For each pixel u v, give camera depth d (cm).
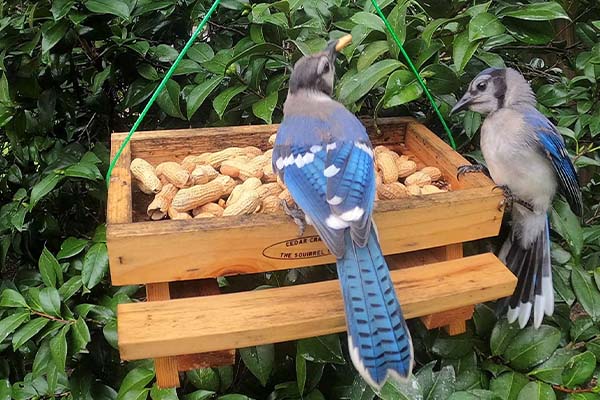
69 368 88
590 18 100
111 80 98
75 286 83
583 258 91
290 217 68
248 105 90
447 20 83
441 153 81
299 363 79
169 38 102
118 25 93
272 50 86
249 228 67
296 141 69
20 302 82
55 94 96
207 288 74
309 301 68
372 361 60
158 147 83
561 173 82
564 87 93
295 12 88
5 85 91
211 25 99
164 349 64
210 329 65
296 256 69
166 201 74
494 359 82
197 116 99
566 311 87
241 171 79
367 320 61
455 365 81
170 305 67
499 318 83
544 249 84
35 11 89
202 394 80
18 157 97
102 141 103
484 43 90
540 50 101
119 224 66
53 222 96
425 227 72
